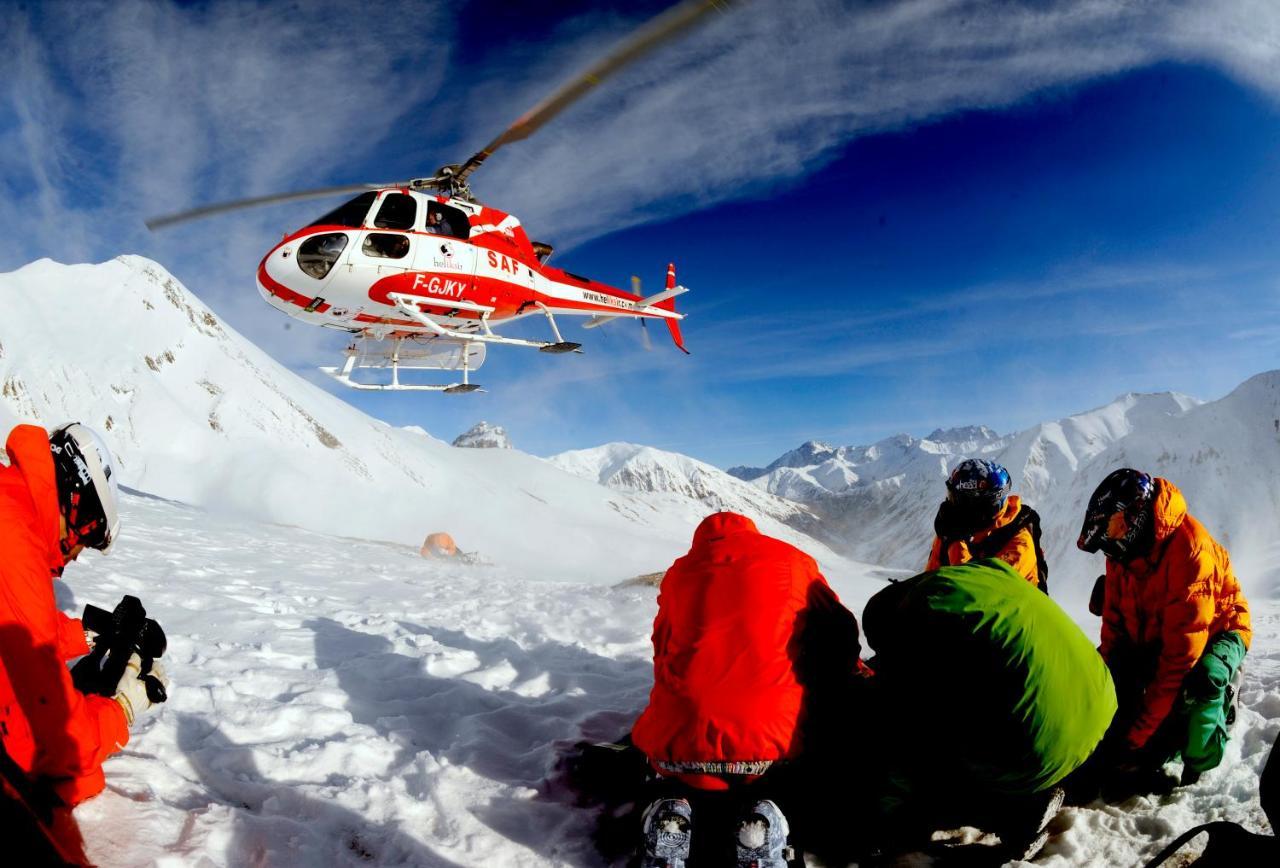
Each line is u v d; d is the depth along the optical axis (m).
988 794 3.04
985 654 2.84
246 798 3.19
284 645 5.36
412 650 5.54
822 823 3.16
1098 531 3.78
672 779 2.97
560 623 6.87
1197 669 3.55
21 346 87.94
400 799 3.31
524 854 3.10
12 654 2.32
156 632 2.89
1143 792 3.64
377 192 11.77
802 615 3.06
